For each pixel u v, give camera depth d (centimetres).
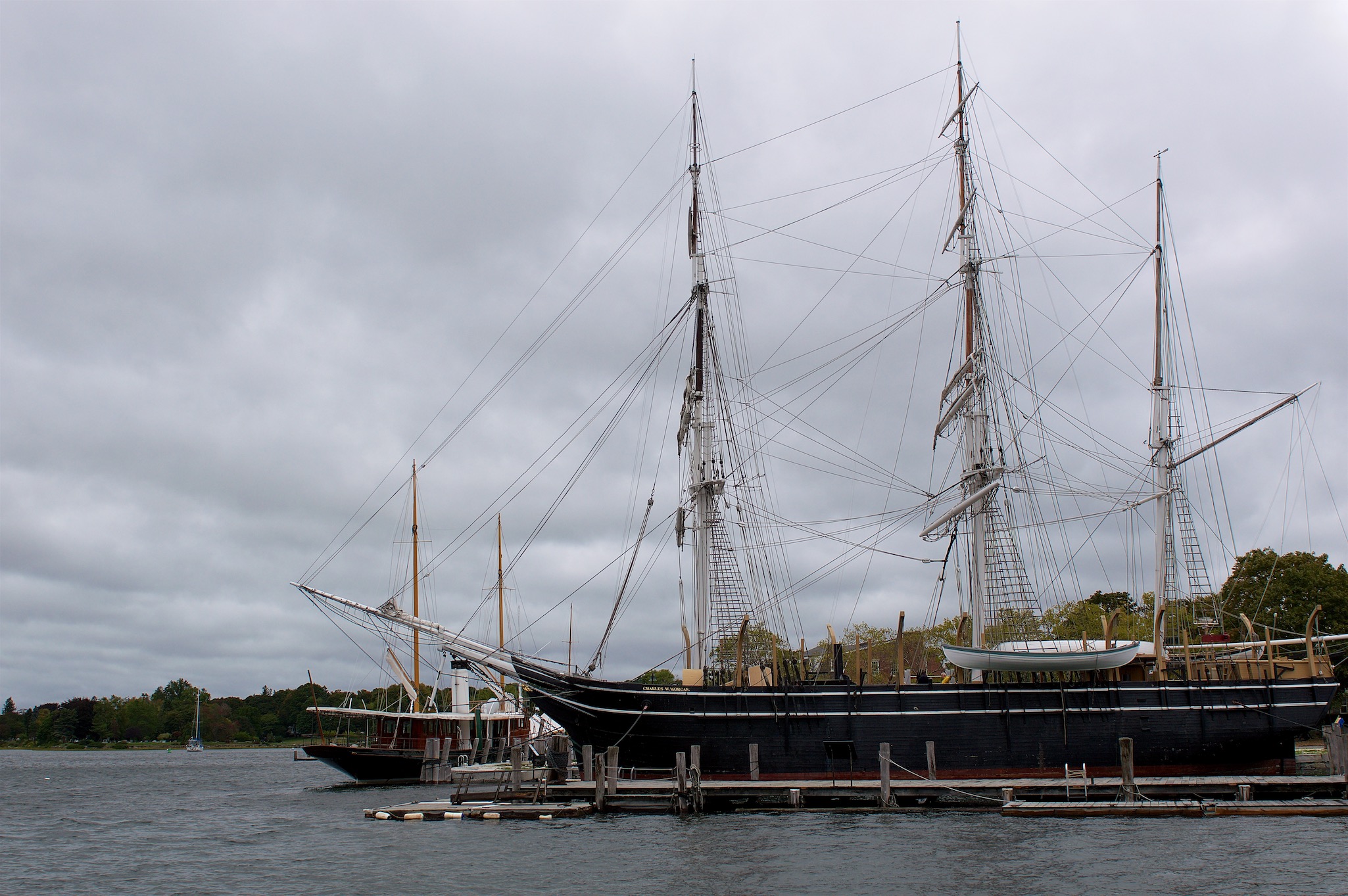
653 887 3262
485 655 5347
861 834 4069
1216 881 3189
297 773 11312
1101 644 5338
